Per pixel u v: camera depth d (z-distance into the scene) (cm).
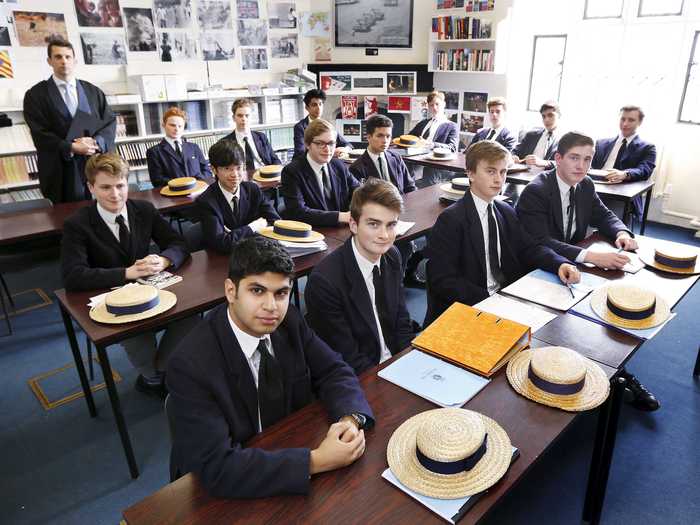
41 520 185
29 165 439
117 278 214
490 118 500
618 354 151
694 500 189
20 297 362
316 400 134
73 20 469
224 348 119
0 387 262
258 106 586
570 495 192
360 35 626
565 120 525
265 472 103
